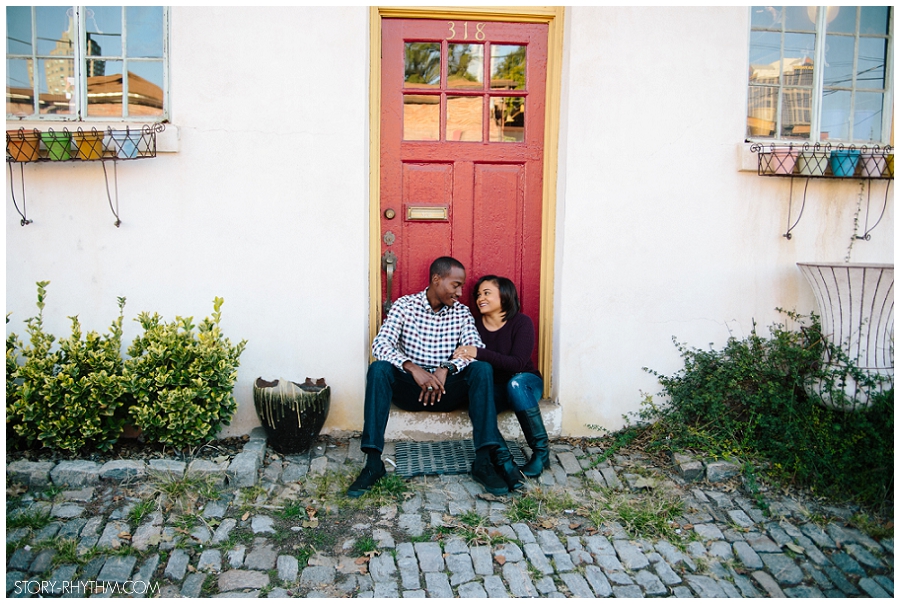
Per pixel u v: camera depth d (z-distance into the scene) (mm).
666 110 3500
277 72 3314
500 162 3684
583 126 3457
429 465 3277
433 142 3645
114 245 3346
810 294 3686
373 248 3617
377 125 3551
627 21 3428
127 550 2484
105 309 3377
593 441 3596
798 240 3660
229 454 3188
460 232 3711
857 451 3117
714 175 3568
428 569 2482
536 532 2748
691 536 2736
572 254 3525
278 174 3365
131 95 3391
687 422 3543
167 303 3398
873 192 3654
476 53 3627
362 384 3520
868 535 2721
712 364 3590
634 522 2809
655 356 3643
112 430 3117
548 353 3760
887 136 3764
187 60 3273
